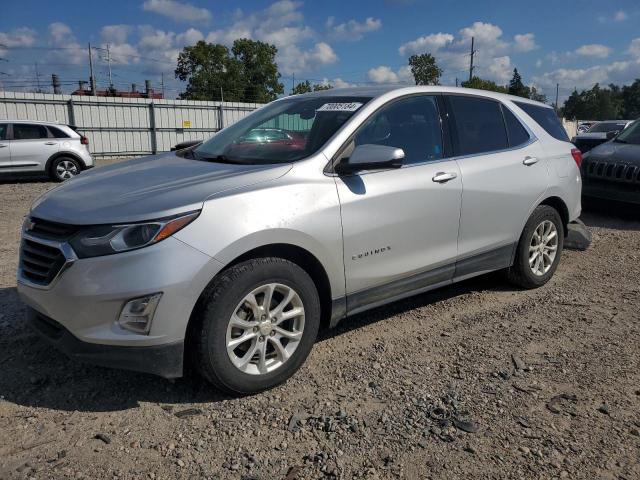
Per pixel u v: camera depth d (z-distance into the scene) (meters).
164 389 3.29
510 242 4.75
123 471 2.57
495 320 4.41
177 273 2.85
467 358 3.73
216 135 4.55
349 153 3.63
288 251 3.33
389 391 3.29
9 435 2.82
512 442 2.81
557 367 3.61
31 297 3.08
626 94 129.12
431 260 4.08
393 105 4.01
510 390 3.31
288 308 3.34
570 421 3.00
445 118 4.34
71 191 3.40
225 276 3.02
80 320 2.88
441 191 4.04
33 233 3.15
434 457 2.69
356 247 3.58
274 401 3.18
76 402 3.14
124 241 2.84
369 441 2.81
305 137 3.79
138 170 3.72
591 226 8.05
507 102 5.00
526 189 4.75
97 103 25.89
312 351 3.82
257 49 60.84
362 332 4.14
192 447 2.75
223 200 3.04
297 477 2.54
